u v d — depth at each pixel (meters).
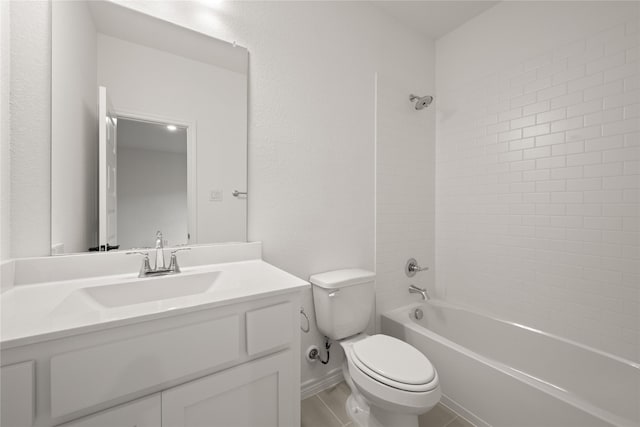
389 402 1.03
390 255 1.96
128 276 1.02
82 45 1.01
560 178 1.55
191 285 1.04
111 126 1.06
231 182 1.31
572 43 1.50
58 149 0.97
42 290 0.84
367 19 1.82
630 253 1.33
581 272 1.48
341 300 1.46
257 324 0.82
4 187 0.85
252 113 1.37
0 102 0.83
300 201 1.54
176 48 1.19
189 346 0.71
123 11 1.09
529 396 1.13
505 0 1.80
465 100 2.03
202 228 1.25
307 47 1.55
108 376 0.60
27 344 0.53
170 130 1.18
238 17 1.33
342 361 1.70
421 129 2.14
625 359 1.27
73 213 1.00
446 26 2.08
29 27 0.91
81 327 0.57
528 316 1.69
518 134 1.73
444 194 2.18
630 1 1.32
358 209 1.79
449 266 2.15
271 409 0.86
